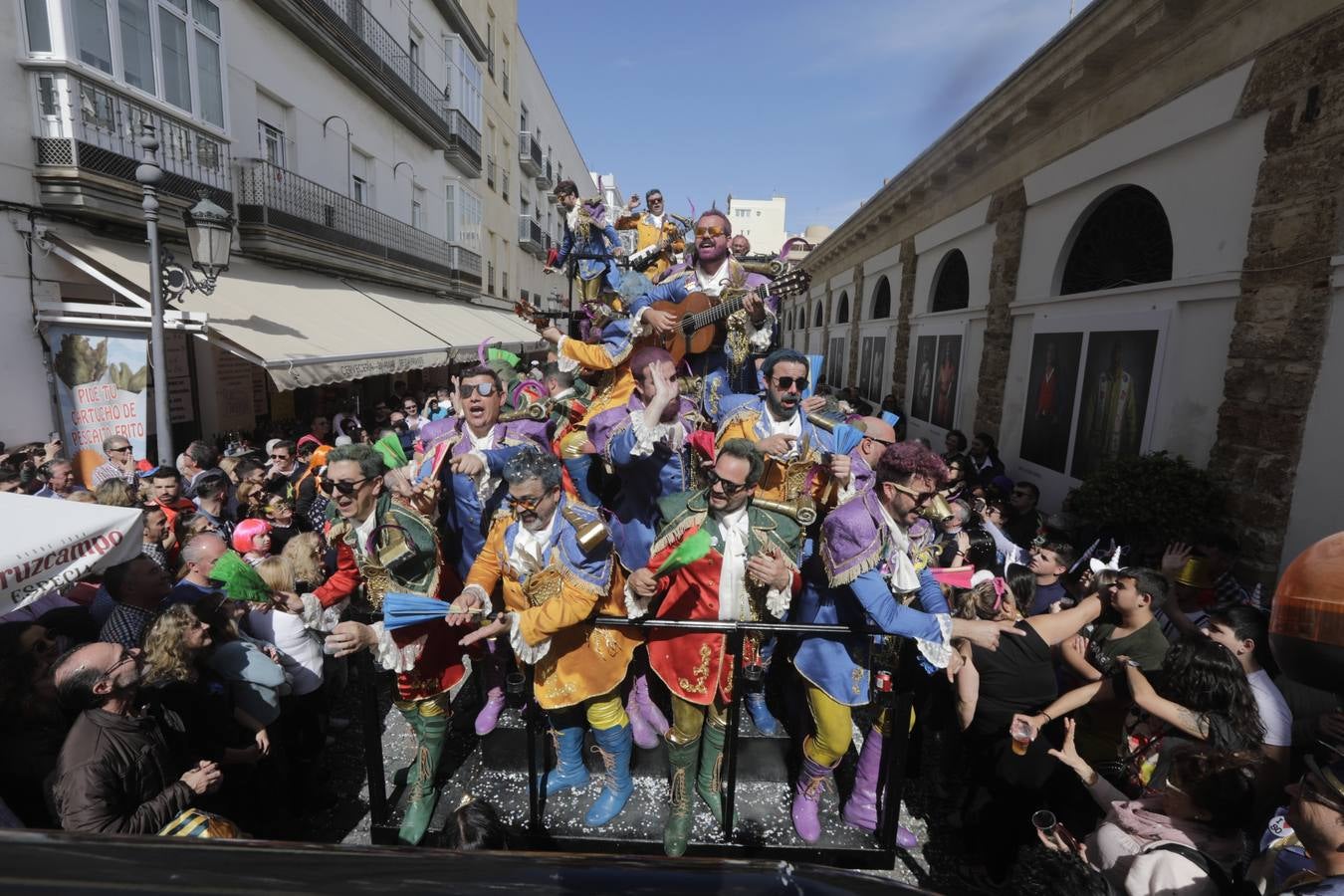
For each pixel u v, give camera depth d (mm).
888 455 2525
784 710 3311
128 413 6824
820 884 762
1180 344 5875
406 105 15180
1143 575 3236
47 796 2404
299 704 3482
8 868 546
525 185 29344
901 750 2594
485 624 2533
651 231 6320
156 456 8305
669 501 2682
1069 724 2914
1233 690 2643
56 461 5195
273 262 10984
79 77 6715
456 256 19234
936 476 2451
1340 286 4434
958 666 3234
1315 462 4621
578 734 2877
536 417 3668
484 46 21453
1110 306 6773
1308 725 2955
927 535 3451
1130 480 5375
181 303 7172
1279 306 4836
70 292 7129
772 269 4277
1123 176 6652
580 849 2650
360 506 2736
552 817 2740
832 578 2488
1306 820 1577
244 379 10203
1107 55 6590
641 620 2512
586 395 4449
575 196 5836
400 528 2795
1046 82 7508
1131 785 2906
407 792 2996
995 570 4707
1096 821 3104
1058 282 7887
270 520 5316
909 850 3414
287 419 11281
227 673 3133
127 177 7293
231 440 8531
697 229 3965
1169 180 6027
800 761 2971
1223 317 5445
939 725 3896
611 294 5828
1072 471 7336
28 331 6555
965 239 10383
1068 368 7438
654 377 2680
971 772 3275
